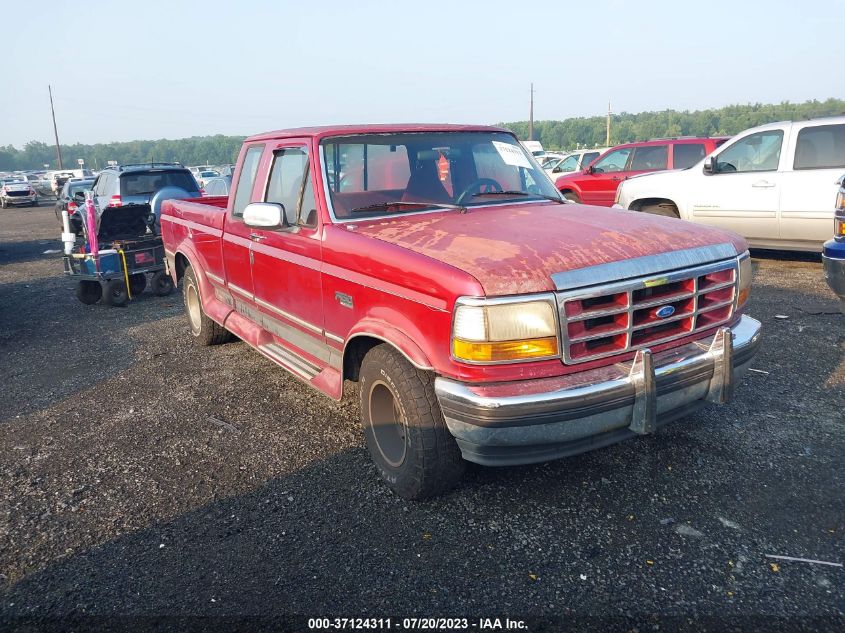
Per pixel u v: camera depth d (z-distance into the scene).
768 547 2.97
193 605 2.74
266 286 4.74
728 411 4.41
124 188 12.35
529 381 2.93
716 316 3.49
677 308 3.29
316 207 4.01
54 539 3.27
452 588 2.79
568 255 3.04
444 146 4.50
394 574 2.89
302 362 4.51
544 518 3.27
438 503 3.44
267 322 4.96
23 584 2.93
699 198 9.58
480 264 2.95
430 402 3.20
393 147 4.32
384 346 3.46
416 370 3.25
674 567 2.86
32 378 5.80
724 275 3.46
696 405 3.34
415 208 4.09
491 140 4.77
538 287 2.87
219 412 4.82
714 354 3.27
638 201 10.44
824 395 4.61
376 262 3.39
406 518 3.32
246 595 2.79
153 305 8.76
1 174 67.06
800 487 3.45
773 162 8.89
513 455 2.99
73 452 4.25
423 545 3.09
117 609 2.74
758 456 3.79
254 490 3.67
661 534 3.10
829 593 2.67
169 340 6.86
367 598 2.75
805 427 4.13
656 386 3.07
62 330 7.53
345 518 3.34
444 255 3.12
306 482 3.74
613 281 3.01
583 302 2.97
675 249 3.27
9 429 4.68
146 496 3.65
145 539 3.23
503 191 4.46
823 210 8.42
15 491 3.76
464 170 4.46
